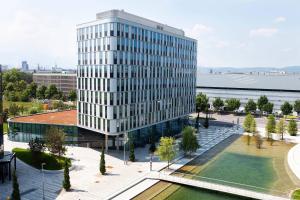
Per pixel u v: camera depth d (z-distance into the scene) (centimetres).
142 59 8769
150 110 9356
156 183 6056
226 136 10638
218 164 7381
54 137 7150
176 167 7025
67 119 9688
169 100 10469
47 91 19700
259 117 15038
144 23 9262
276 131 10438
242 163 7500
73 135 8894
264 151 8694
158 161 7438
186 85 11731
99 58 7956
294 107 15375
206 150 8694
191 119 14012
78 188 5650
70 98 19512
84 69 8506
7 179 6056
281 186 5953
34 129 9125
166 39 10025
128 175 6375
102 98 7925
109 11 8194
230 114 15875
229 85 19225
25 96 19275
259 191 5606
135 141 8900
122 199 5219
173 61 10569
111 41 7625
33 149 7225
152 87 9375
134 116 8581
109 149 8488
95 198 5219
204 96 15738
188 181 5912
